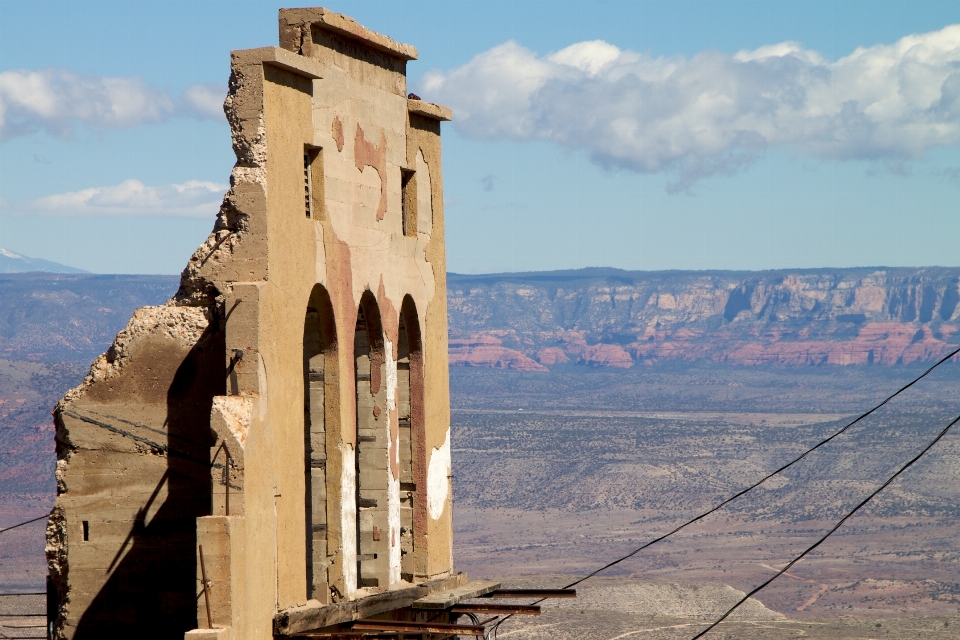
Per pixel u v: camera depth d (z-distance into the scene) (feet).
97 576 144.87
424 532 177.88
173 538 143.84
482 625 160.35
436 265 185.26
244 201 136.26
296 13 151.33
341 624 148.87
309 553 184.55
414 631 148.87
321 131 150.92
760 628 579.07
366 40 161.17
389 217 169.99
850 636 569.64
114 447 144.77
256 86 136.56
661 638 531.09
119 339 144.77
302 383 143.33
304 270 144.46
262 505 133.28
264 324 134.51
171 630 144.15
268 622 134.51
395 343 171.12
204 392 143.13
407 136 176.45
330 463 153.28
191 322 143.33
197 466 143.33
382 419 167.02
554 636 522.06
